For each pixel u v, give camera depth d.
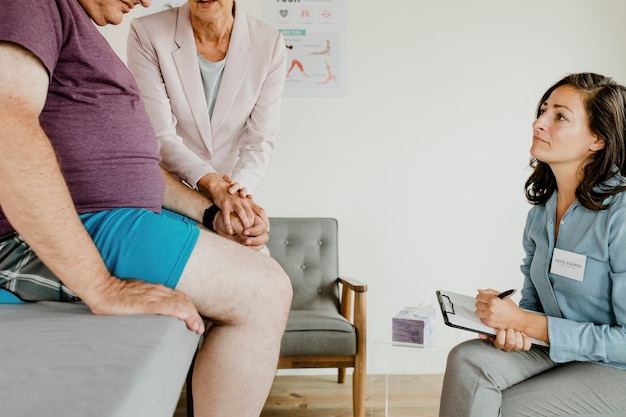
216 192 1.31
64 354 0.52
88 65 0.88
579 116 1.36
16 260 0.82
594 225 1.33
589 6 3.06
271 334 0.92
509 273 3.02
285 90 2.93
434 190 3.00
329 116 2.95
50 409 0.38
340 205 2.97
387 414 2.40
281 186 2.95
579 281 1.34
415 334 2.14
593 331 1.26
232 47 1.69
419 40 2.98
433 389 2.72
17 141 0.66
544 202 1.57
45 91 0.75
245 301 0.90
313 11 2.93
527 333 1.30
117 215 0.89
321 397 2.60
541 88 3.04
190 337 0.75
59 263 0.71
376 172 2.97
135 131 0.96
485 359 1.32
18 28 0.71
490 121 3.02
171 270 0.86
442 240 3.00
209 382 0.90
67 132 0.87
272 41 1.74
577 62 3.06
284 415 2.37
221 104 1.73
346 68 2.95
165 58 1.68
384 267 2.98
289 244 2.84
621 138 1.32
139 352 0.54
